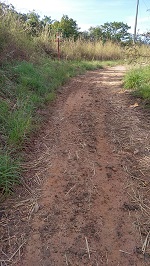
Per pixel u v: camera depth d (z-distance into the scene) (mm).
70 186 2947
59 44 12156
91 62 13508
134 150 3697
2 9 7367
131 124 4488
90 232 2377
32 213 2570
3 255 2156
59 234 2352
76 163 3369
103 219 2518
